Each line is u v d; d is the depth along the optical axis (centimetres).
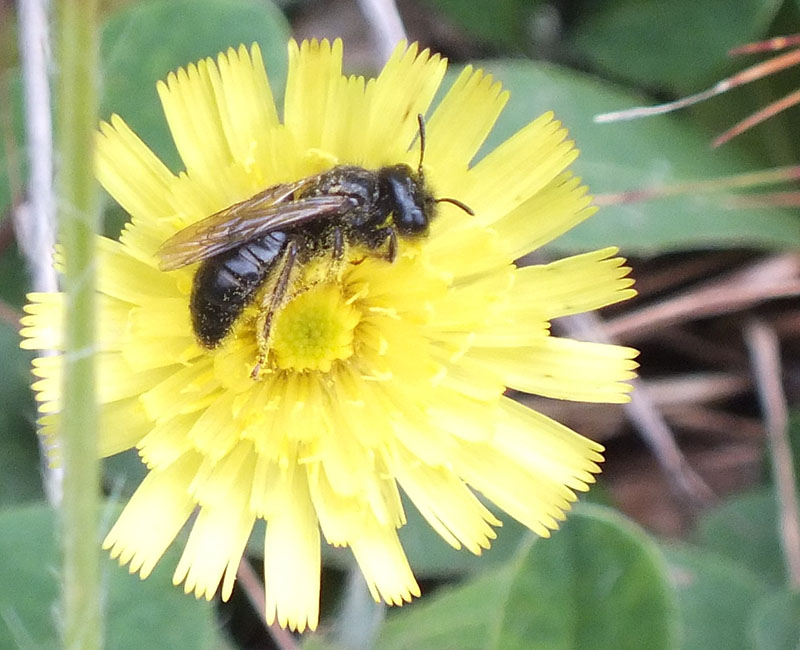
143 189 10
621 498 12
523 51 12
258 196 10
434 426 10
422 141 10
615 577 10
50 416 10
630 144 12
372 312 10
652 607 10
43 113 11
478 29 12
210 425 10
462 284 10
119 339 10
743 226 11
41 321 10
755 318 12
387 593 10
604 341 12
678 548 11
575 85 12
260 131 10
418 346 10
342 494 10
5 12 12
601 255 10
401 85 10
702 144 12
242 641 11
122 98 11
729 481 12
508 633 10
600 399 10
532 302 10
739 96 12
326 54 10
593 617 10
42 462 11
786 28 12
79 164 8
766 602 11
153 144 11
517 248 10
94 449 9
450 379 10
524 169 10
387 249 10
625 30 12
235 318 10
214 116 10
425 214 10
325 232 10
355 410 10
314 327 10
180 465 10
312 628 10
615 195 11
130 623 10
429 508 10
